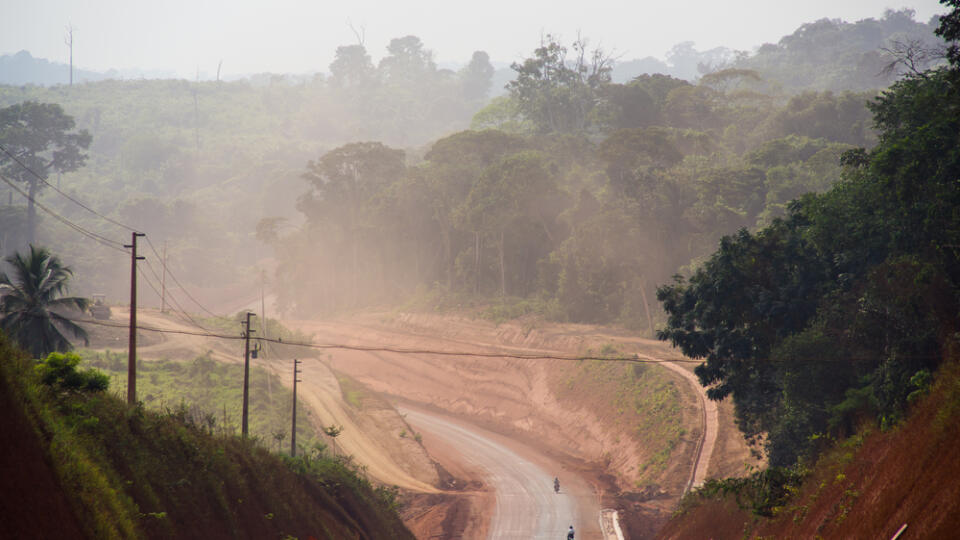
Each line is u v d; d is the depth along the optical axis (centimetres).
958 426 4825
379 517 10500
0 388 3966
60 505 3897
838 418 8394
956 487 4241
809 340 8994
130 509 4650
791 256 10031
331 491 9619
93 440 4959
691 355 10988
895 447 5788
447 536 13900
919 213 8081
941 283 7462
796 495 7456
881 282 8194
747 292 10206
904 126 10306
